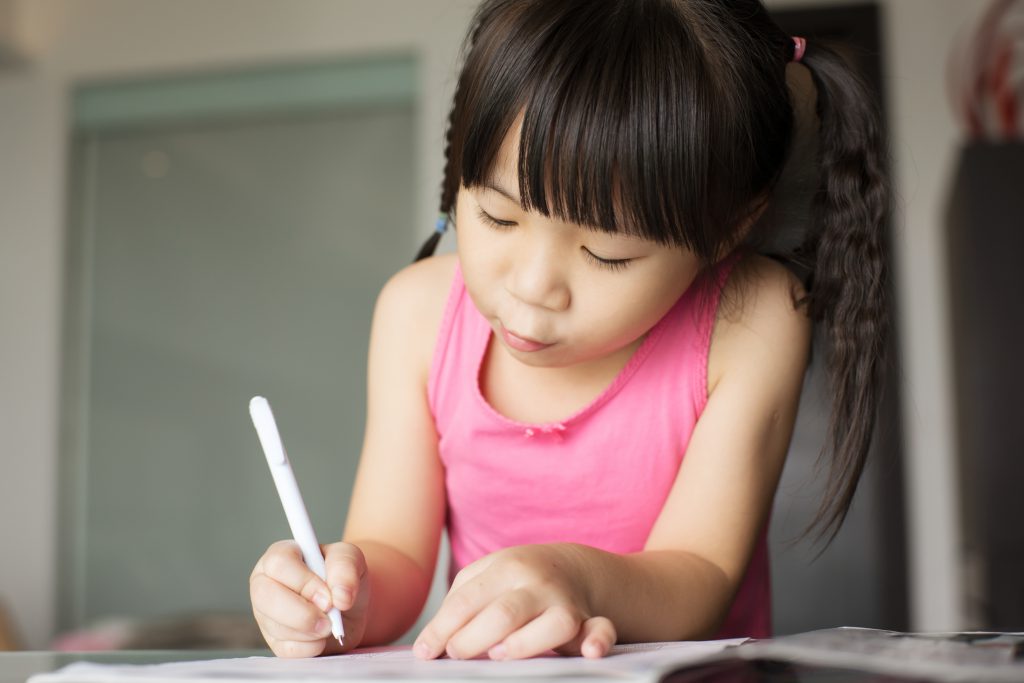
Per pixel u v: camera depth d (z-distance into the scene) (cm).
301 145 321
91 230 329
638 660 52
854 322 81
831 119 81
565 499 91
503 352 92
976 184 224
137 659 63
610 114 62
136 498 318
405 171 315
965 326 229
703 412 88
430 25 313
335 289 315
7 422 323
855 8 288
